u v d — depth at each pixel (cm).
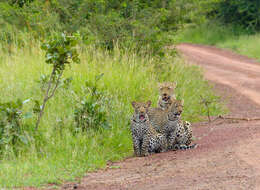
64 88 2088
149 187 1252
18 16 3194
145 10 3438
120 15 3428
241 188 1134
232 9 7550
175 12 3500
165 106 2120
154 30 3216
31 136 1698
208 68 4909
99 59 2584
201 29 7881
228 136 1877
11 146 1672
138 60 2742
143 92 2367
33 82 2242
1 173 1439
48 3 3347
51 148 1709
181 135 1805
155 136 1778
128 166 1602
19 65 2448
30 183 1360
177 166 1470
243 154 1479
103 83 2270
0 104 1723
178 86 2903
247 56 5994
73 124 1881
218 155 1519
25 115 1730
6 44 2759
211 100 2911
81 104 1928
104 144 1817
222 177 1249
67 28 3222
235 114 2669
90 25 3212
